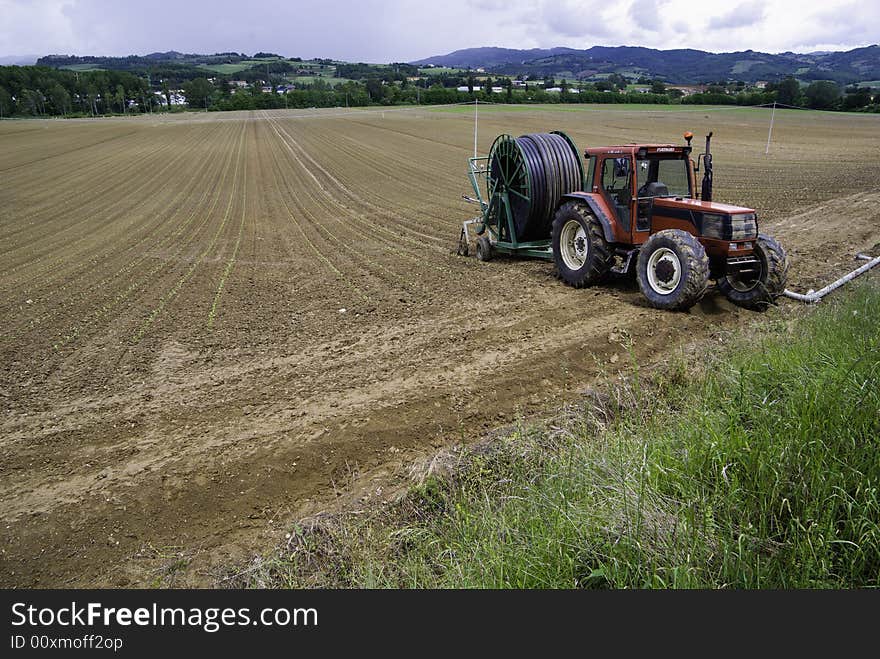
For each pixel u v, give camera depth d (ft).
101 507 15.02
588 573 10.66
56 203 76.07
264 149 142.31
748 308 26.45
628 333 23.70
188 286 35.32
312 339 25.59
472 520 12.63
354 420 18.31
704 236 25.79
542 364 21.44
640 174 28.45
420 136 160.76
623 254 29.81
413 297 30.99
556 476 13.10
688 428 13.85
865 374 14.17
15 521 14.61
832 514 10.35
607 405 17.38
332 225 55.57
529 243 37.19
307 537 13.41
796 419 12.94
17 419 19.49
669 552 10.28
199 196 78.84
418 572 11.53
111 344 25.98
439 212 61.31
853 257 35.42
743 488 11.68
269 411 19.22
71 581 12.78
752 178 75.05
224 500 15.16
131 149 152.05
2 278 39.19
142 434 18.24
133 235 54.03
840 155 100.83
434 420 18.16
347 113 272.92
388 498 14.71
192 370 22.86
